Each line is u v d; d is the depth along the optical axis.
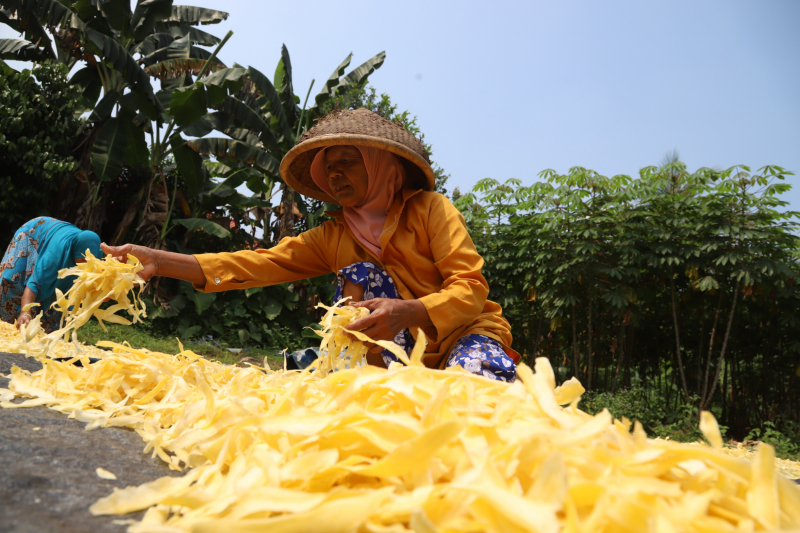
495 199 7.47
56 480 0.62
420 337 0.83
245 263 1.95
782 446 5.59
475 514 0.45
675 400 7.57
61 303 1.24
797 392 7.51
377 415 0.60
